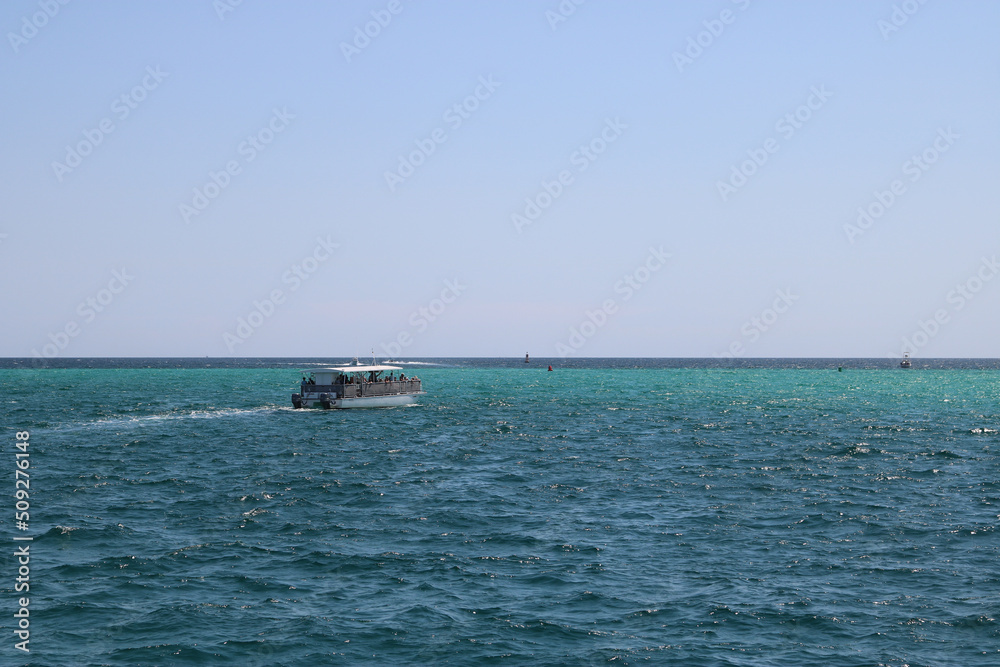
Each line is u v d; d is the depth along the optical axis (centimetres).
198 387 14050
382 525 3186
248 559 2695
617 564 2652
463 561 2681
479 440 5919
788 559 2709
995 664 1878
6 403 9394
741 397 11306
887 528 3133
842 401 10456
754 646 1983
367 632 2062
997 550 2817
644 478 4262
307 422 7200
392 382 8944
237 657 1912
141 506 3512
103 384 15100
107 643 1978
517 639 2023
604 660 1906
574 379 18600
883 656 1923
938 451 5294
